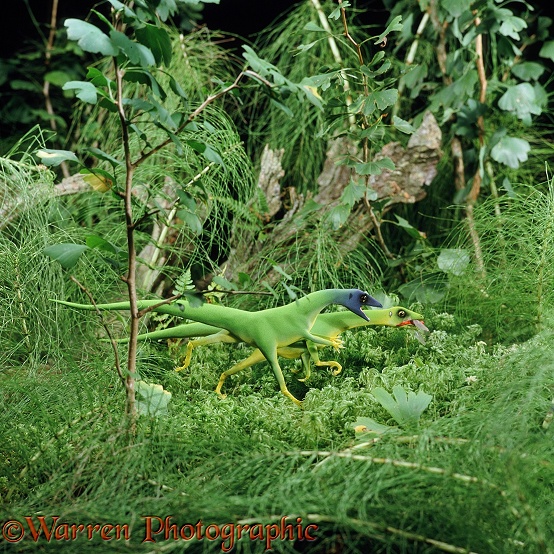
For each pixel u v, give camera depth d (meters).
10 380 2.56
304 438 2.20
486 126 4.04
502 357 2.51
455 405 2.31
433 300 3.21
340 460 1.94
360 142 3.48
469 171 3.95
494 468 1.85
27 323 2.91
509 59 3.83
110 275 3.23
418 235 3.40
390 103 2.81
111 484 1.92
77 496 2.02
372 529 1.71
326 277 3.28
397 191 3.46
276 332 2.41
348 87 3.61
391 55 4.21
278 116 4.14
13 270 2.85
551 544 1.72
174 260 3.44
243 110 4.41
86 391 2.37
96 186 2.01
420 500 1.81
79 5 5.59
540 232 2.97
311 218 3.42
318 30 2.98
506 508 1.77
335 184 3.54
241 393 2.63
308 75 4.16
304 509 1.77
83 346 2.95
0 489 2.08
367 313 2.56
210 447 2.12
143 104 1.88
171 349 2.90
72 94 5.07
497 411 2.08
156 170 3.29
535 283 2.95
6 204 3.09
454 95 3.70
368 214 3.31
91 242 2.00
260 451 2.10
